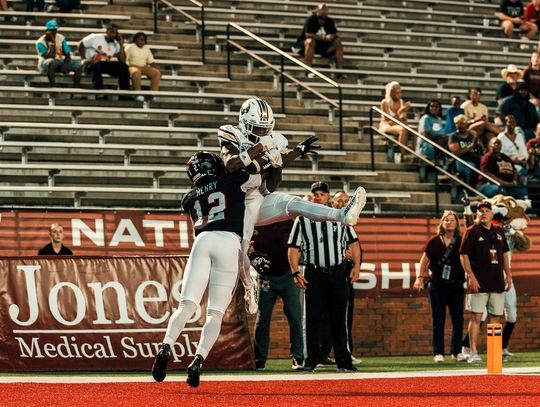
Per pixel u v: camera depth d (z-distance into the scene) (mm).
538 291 26531
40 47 30969
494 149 30562
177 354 20594
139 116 30516
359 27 39812
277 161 15484
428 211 30219
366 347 25078
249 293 15875
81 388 16438
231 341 20734
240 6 38938
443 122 34188
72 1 35062
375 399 14570
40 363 20250
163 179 28344
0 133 28516
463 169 31141
